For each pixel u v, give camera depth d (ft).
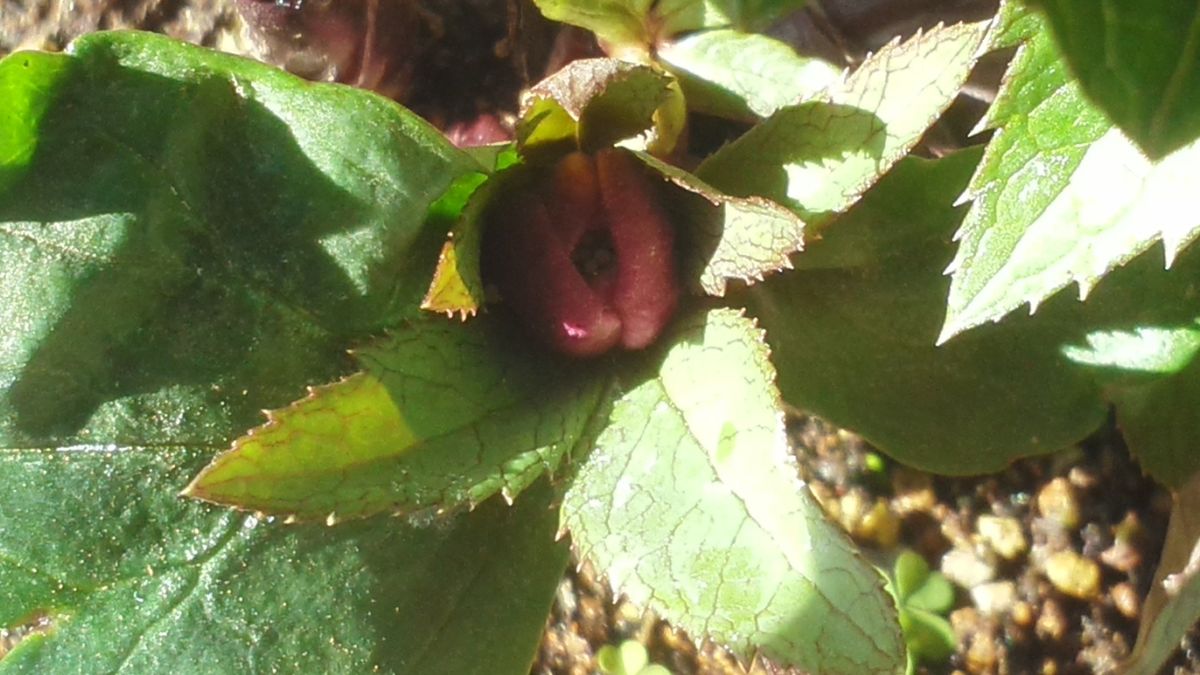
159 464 0.46
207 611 0.45
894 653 0.39
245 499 0.39
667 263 0.47
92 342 0.45
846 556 0.41
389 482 0.42
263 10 0.53
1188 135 0.41
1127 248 0.41
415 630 0.46
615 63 0.42
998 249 0.42
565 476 0.46
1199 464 0.50
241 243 0.46
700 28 0.51
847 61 0.56
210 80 0.45
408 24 0.57
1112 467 0.53
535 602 0.48
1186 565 0.48
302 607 0.46
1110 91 0.41
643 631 0.53
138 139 0.45
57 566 0.45
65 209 0.45
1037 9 0.40
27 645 0.45
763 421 0.43
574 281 0.46
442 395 0.45
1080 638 0.51
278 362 0.46
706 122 0.57
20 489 0.45
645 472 0.45
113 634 0.45
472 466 0.45
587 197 0.47
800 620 0.40
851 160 0.45
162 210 0.45
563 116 0.45
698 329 0.47
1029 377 0.50
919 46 0.43
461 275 0.44
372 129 0.45
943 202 0.50
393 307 0.47
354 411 0.42
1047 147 0.42
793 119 0.46
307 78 0.56
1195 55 0.40
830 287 0.51
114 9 0.62
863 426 0.50
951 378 0.50
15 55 0.43
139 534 0.45
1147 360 0.48
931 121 0.43
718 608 0.41
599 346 0.47
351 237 0.46
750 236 0.45
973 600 0.52
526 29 0.58
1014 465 0.54
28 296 0.45
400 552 0.47
